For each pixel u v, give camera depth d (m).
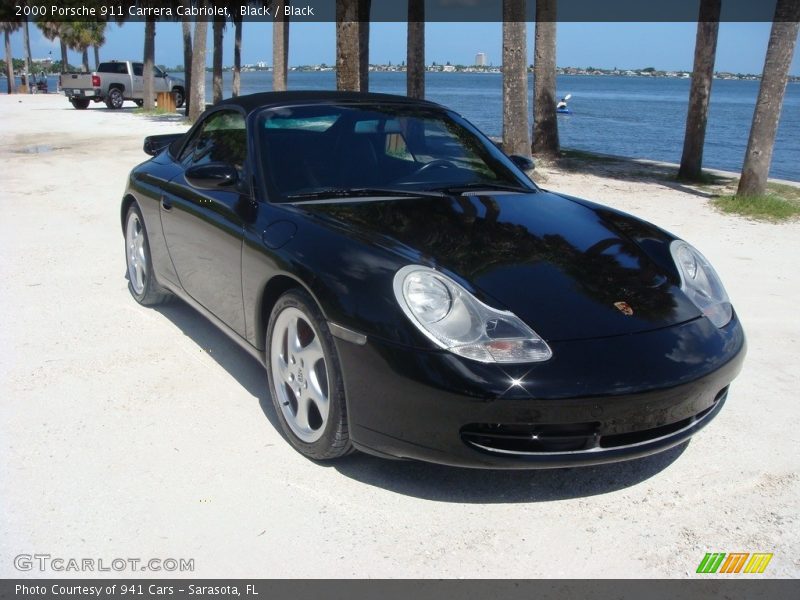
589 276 3.02
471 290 2.78
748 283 5.93
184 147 4.66
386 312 2.71
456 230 3.22
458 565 2.51
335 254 2.97
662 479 3.07
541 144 14.88
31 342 4.41
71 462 3.10
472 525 2.73
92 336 4.52
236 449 3.23
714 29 11.32
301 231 3.17
